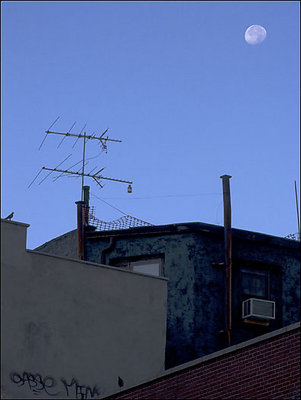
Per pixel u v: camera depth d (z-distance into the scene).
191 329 38.22
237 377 24.25
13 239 31.33
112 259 40.72
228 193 40.53
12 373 29.88
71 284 32.06
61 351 31.09
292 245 41.44
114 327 32.47
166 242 39.97
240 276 39.91
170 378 26.00
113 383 31.73
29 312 30.88
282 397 22.95
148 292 33.69
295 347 23.19
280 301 40.34
